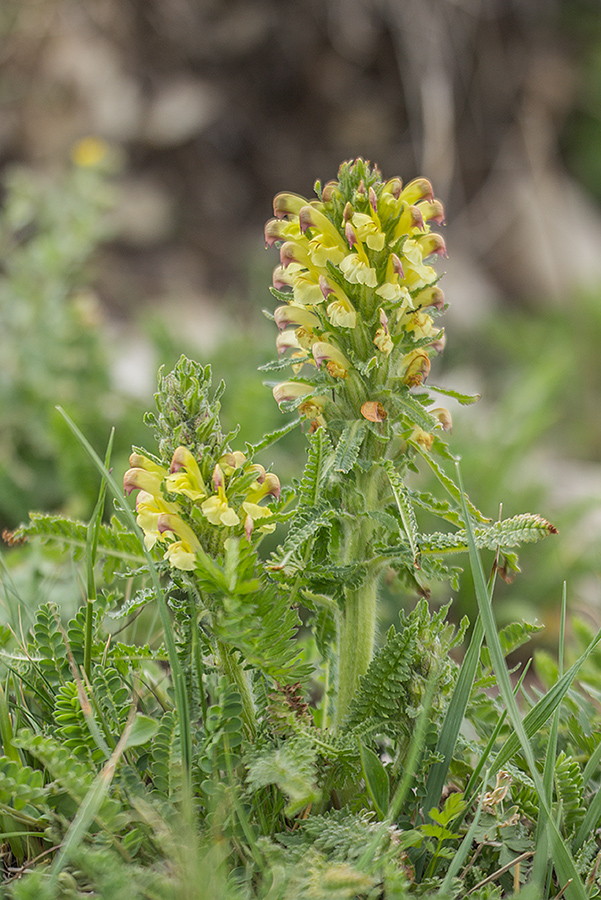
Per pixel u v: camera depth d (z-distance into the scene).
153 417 0.94
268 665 0.93
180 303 3.37
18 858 0.94
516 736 0.93
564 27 4.23
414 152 3.87
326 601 0.96
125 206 3.58
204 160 3.77
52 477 1.74
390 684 0.94
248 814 0.93
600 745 0.95
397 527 0.94
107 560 0.98
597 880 0.94
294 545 0.93
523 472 2.07
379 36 3.82
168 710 0.97
